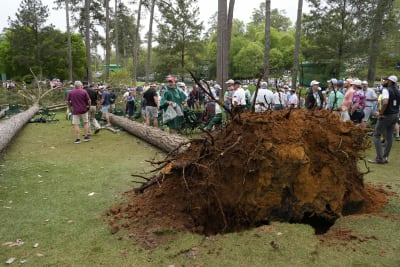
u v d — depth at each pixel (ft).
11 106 58.18
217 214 12.42
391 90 20.63
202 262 9.82
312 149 12.37
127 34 166.71
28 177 19.29
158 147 27.81
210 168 12.66
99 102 51.47
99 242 11.32
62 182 18.26
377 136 21.54
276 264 9.47
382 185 16.79
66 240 11.53
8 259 10.37
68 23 117.60
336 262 9.43
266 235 10.85
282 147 11.79
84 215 13.64
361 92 27.96
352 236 10.66
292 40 178.81
